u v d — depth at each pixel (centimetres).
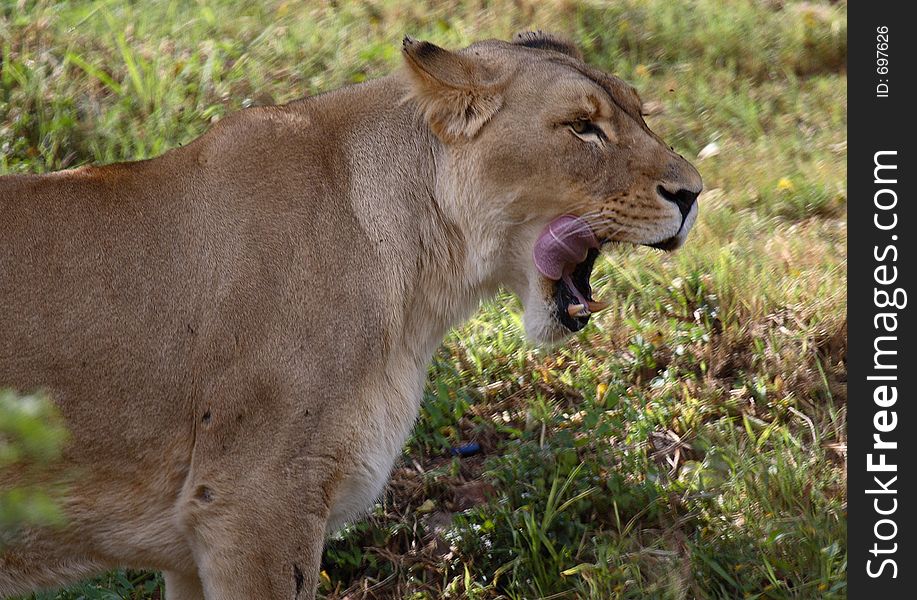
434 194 811
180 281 750
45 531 738
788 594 903
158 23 1521
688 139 1510
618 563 916
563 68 807
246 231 757
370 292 770
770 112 1600
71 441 734
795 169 1453
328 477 752
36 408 469
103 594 871
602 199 799
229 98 1373
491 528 947
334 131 799
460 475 1012
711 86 1633
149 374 743
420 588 930
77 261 745
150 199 766
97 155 1264
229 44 1473
